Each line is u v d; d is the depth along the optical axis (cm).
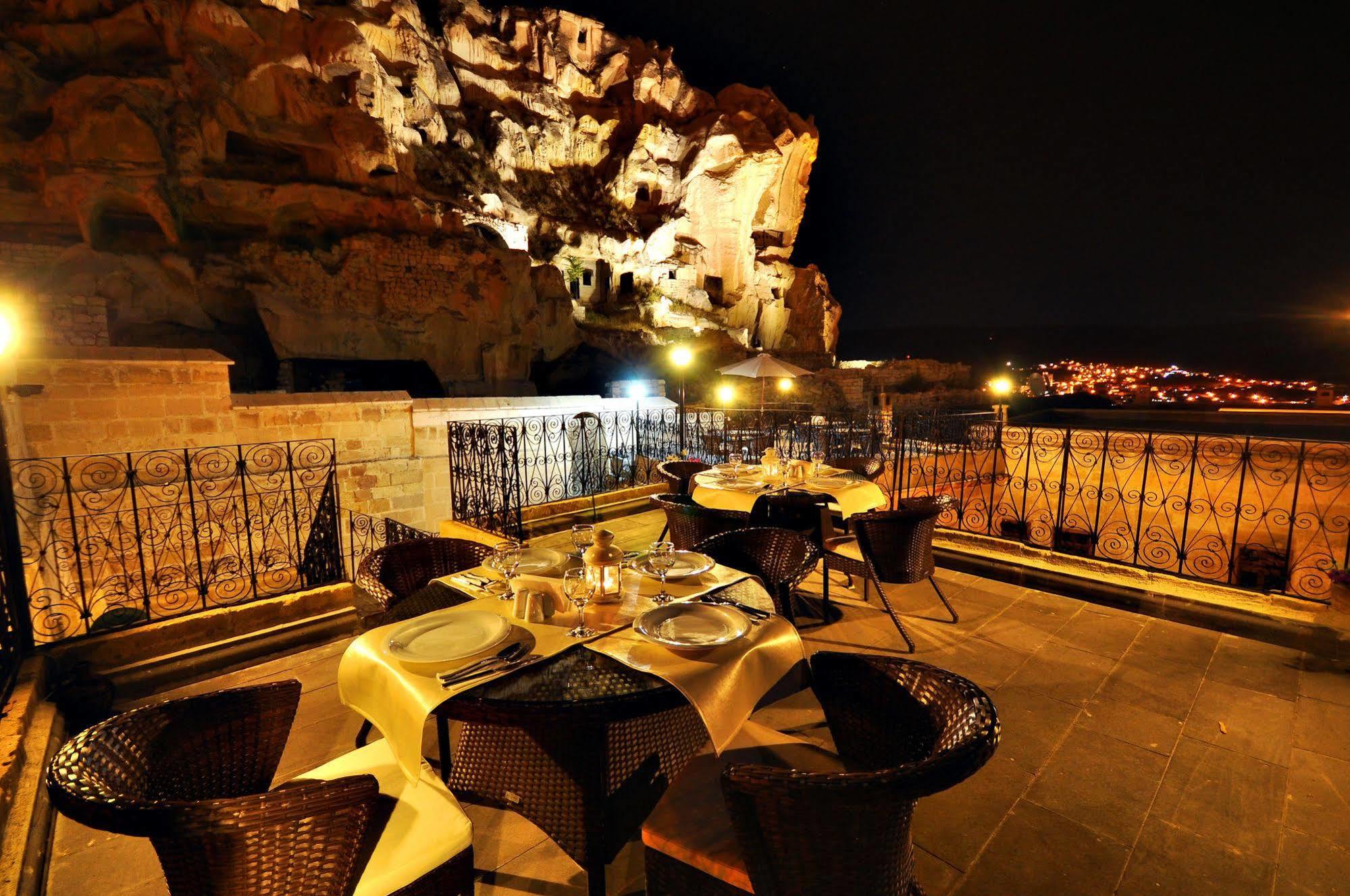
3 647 298
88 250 1458
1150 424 2064
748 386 2378
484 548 296
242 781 171
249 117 1706
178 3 1579
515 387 2147
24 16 1526
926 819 227
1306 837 216
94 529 635
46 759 256
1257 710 296
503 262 2039
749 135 3058
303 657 371
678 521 391
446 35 2461
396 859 146
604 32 2962
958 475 1195
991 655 355
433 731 289
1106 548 998
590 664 168
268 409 737
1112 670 337
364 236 1783
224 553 718
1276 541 841
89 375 624
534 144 2639
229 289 1625
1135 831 220
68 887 201
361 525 798
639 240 2794
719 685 160
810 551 295
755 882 133
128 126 1492
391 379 2044
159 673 345
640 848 219
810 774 120
